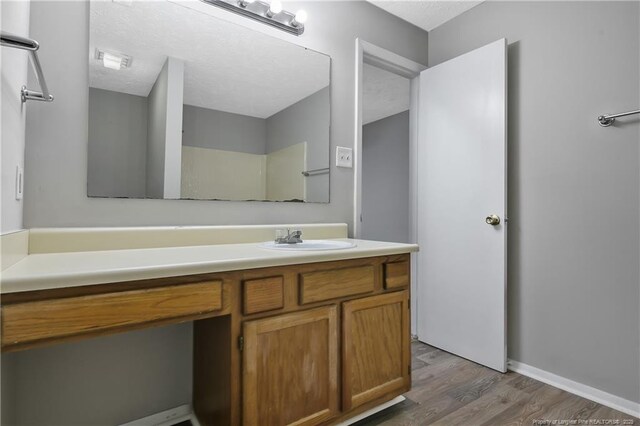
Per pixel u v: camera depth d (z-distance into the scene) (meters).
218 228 1.52
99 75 1.32
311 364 1.22
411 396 1.66
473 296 2.08
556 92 1.82
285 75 1.80
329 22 1.98
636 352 1.53
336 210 2.01
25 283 0.74
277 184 1.78
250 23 1.69
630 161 1.56
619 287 1.59
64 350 1.23
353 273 1.34
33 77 1.18
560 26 1.81
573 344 1.74
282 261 1.13
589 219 1.69
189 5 1.52
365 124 4.36
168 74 1.47
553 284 1.82
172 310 0.94
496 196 1.96
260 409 1.10
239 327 1.07
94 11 1.31
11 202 0.95
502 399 1.64
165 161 1.46
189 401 1.49
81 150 1.27
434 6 2.23
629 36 1.57
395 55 2.30
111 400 1.33
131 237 1.32
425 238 2.40
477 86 2.08
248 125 1.68
